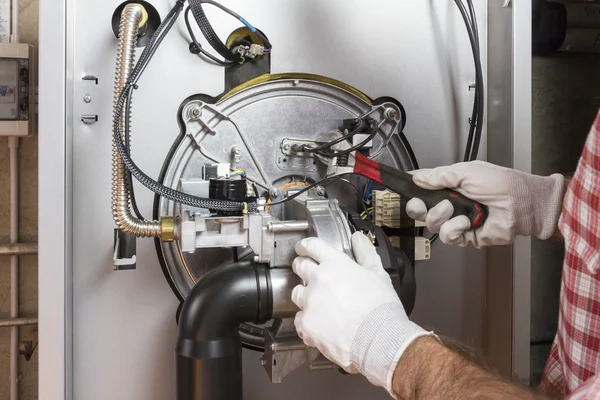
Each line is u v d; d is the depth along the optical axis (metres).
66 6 0.76
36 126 1.14
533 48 1.21
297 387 0.93
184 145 0.87
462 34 1.01
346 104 0.96
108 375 0.84
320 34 0.93
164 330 0.86
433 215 0.79
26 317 1.26
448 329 1.02
